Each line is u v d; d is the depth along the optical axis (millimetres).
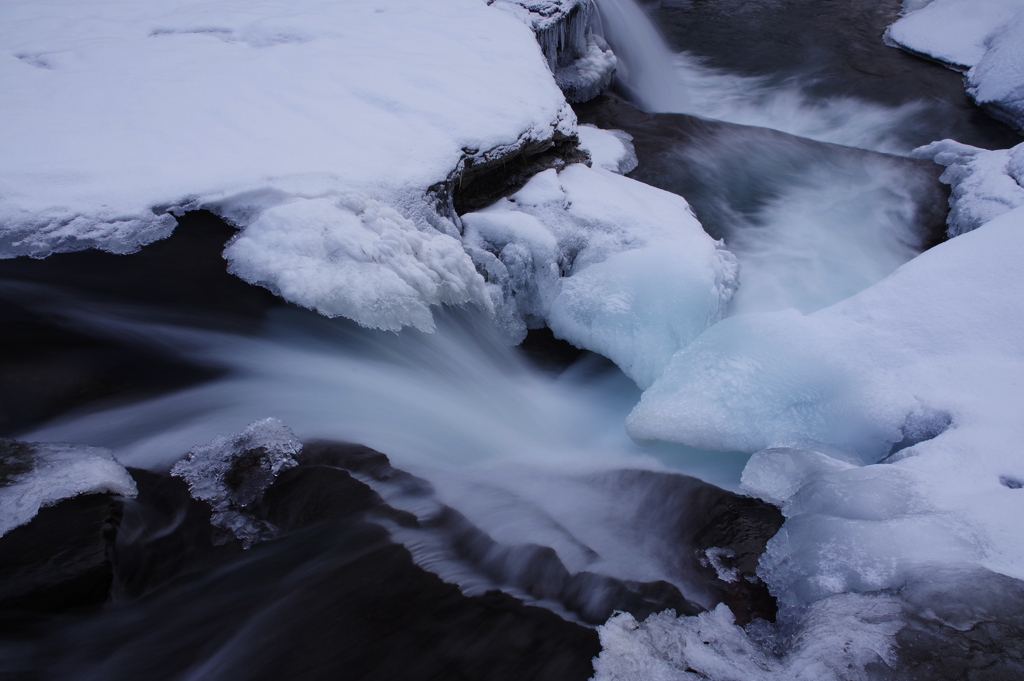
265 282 4328
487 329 5258
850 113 10547
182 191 4680
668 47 13164
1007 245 4430
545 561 3037
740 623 2734
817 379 3904
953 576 2412
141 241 4445
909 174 8062
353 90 6199
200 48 6914
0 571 2535
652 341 5062
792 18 13891
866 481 3023
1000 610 2270
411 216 5066
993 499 2795
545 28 8930
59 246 4281
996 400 3406
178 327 4145
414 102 6066
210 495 3227
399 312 4426
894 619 2344
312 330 4309
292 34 7254
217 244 4555
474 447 4234
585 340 5465
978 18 11844
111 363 3926
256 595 2760
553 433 4738
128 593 2727
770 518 3291
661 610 2783
